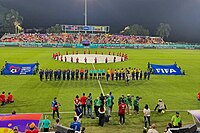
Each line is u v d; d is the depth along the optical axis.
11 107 26.22
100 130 20.30
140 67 55.16
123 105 21.67
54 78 41.25
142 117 23.56
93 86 36.72
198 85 38.69
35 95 31.16
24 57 69.38
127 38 136.62
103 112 21.25
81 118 23.00
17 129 16.45
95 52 84.25
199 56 82.88
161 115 24.23
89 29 135.88
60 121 22.27
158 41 137.62
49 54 78.50
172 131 16.08
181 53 92.94
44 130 18.72
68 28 135.50
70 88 35.19
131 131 20.16
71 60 61.09
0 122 18.00
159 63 63.00
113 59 67.62
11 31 179.62
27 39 125.12
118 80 41.50
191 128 16.58
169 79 43.25
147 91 34.19
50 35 134.75
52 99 29.38
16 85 36.69
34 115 19.27
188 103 28.52
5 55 73.62
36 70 46.75
